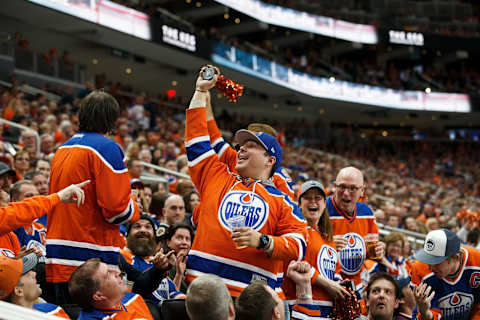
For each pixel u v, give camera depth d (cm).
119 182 309
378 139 3366
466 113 3011
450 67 3450
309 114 3114
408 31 2847
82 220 306
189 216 580
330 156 2428
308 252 383
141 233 417
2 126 897
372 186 1828
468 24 3133
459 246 422
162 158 1005
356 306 374
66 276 305
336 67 2967
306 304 371
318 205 395
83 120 322
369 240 459
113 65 2112
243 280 278
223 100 2614
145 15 1677
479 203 1978
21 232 397
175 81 2366
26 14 1500
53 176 317
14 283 289
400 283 441
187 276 296
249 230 265
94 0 1490
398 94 2830
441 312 439
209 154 301
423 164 2911
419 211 1490
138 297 333
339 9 2989
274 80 2297
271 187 298
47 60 1658
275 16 2412
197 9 2327
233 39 2364
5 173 456
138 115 1580
